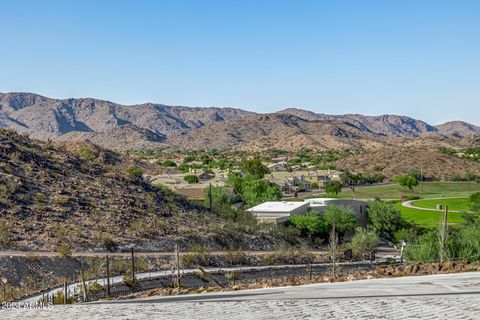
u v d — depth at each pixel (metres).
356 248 76.31
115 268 57.12
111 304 19.23
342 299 14.82
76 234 67.75
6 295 44.53
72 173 91.62
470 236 53.38
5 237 61.81
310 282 24.20
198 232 76.94
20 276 52.84
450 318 11.73
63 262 57.12
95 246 65.56
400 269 24.36
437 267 23.62
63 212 74.38
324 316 12.55
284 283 25.25
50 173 87.69
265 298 16.81
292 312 13.33
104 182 91.38
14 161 86.94
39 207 74.00
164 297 24.55
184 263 61.62
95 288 45.38
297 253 70.75
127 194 88.31
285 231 85.25
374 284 18.73
